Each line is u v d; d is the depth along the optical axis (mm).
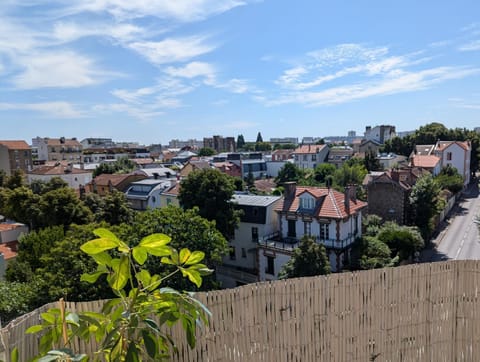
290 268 17672
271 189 49625
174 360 4414
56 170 54406
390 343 5262
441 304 5395
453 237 28641
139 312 3311
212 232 17609
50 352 2848
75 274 13055
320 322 4984
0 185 45875
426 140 64750
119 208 25516
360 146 79250
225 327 4613
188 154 101938
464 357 5469
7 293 11555
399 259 21312
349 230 22062
